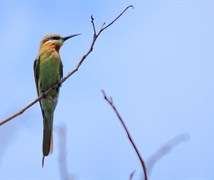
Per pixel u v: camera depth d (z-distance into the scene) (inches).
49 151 466.6
